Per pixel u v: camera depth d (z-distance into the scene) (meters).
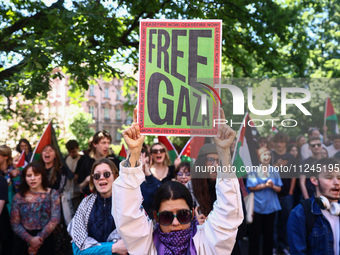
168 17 9.21
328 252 3.22
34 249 4.65
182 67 2.33
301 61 12.34
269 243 6.14
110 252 3.21
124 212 2.08
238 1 10.36
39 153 6.55
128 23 10.07
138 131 2.13
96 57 7.61
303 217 3.28
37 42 6.89
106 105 73.19
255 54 12.04
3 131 11.84
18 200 4.81
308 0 14.61
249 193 6.04
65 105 56.53
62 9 7.80
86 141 47.31
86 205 3.48
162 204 2.23
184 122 2.29
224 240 2.09
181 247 2.18
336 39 17.48
